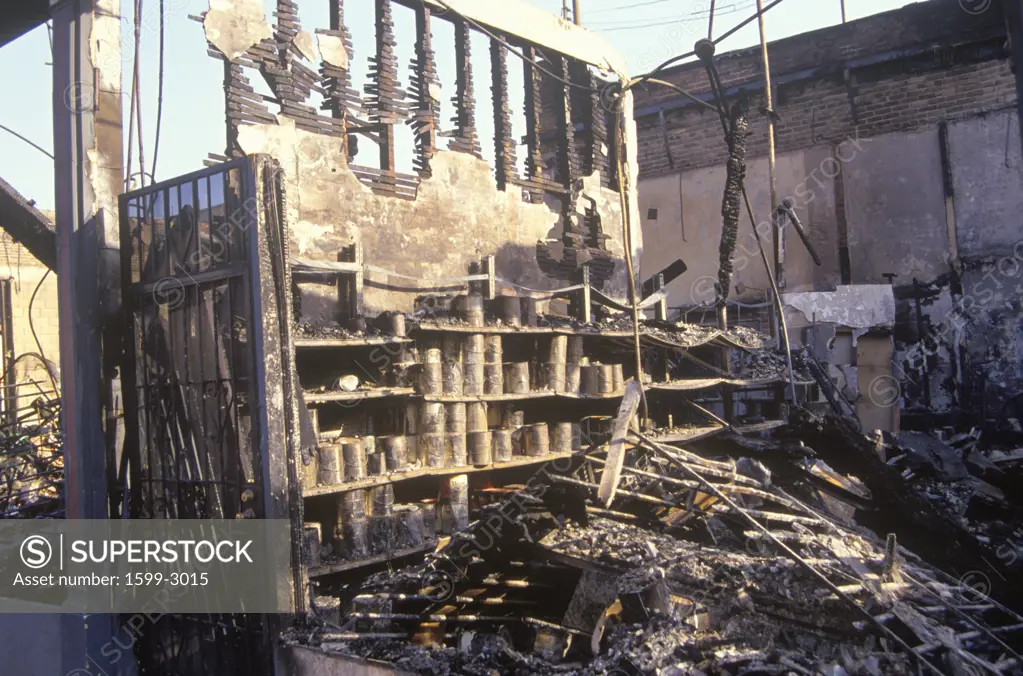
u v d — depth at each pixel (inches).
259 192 199.6
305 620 199.9
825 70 573.9
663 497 261.7
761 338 438.6
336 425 273.1
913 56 549.6
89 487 225.6
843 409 461.4
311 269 258.2
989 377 526.6
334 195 279.7
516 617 226.2
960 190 538.9
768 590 200.5
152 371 228.8
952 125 540.7
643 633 182.1
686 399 388.5
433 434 269.1
